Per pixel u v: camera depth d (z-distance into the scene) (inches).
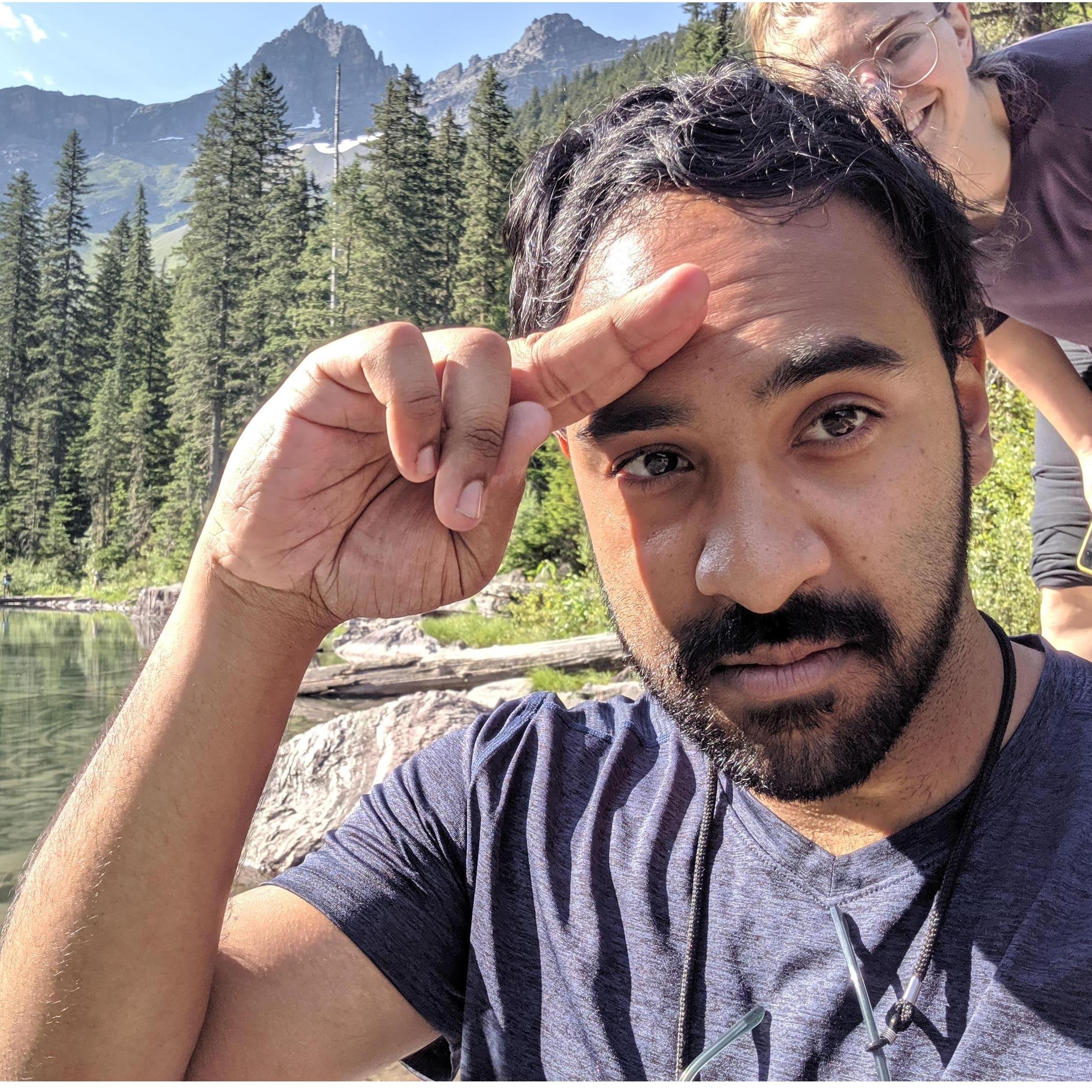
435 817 18.6
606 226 15.7
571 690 144.4
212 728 15.2
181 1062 15.4
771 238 14.4
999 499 79.0
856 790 15.1
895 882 14.9
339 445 14.9
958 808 15.0
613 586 15.6
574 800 17.8
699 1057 14.7
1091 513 35.6
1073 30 31.5
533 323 17.9
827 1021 14.4
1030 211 30.0
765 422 14.1
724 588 14.0
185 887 15.0
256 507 14.9
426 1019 17.8
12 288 855.1
